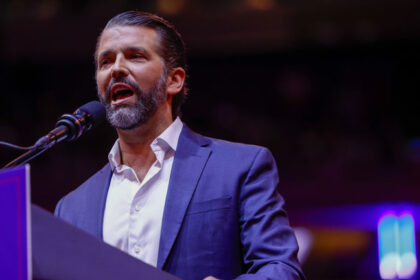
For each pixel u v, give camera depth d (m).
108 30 6.25
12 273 3.34
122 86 6.03
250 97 35.06
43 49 33.62
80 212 6.34
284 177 28.98
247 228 5.74
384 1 30.52
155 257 5.78
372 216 26.97
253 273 5.46
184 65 6.71
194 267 5.60
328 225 27.30
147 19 6.33
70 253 3.81
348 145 29.50
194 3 32.88
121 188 6.32
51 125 33.06
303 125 32.62
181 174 6.09
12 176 3.41
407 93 33.22
